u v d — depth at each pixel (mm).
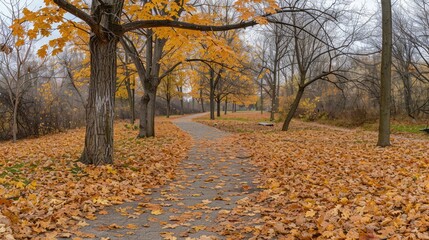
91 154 8578
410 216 4340
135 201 6344
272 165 9422
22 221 4602
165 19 8508
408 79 30656
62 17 7637
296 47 22094
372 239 3834
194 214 5527
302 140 15891
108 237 4465
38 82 27078
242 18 7734
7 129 21297
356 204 5281
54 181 7027
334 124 30469
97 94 8570
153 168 9016
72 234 4520
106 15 8289
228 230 4715
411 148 11836
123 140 16344
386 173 7672
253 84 48531
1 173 7660
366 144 13648
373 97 31422
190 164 10328
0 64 18969
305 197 6082
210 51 8086
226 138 17422
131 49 16641
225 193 7004
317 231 4352
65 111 26719
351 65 29516
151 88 17359
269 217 5094
